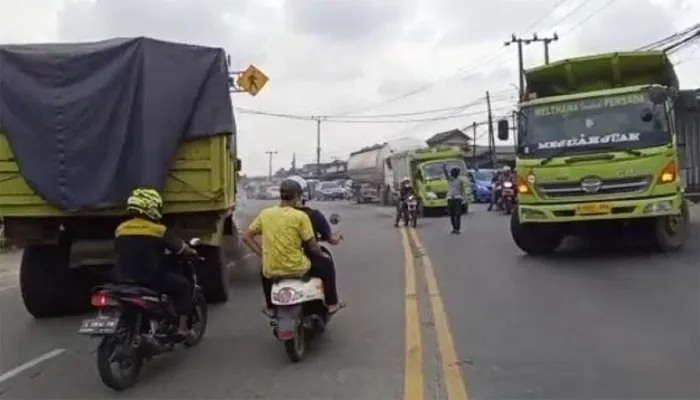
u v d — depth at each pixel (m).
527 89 15.17
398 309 9.92
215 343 8.40
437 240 19.52
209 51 9.76
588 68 14.60
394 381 6.63
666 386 6.22
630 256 13.71
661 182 12.91
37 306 10.45
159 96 9.41
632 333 7.98
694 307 9.11
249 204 35.81
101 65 9.46
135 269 7.08
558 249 15.48
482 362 7.11
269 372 7.12
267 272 7.62
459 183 21.50
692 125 18.19
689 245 14.84
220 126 9.65
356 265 14.84
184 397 6.44
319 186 70.06
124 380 6.75
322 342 8.20
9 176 9.54
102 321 6.59
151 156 9.32
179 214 9.78
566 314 9.08
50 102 9.39
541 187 13.54
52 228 9.91
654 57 14.26
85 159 9.41
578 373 6.65
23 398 6.57
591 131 13.34
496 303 10.01
